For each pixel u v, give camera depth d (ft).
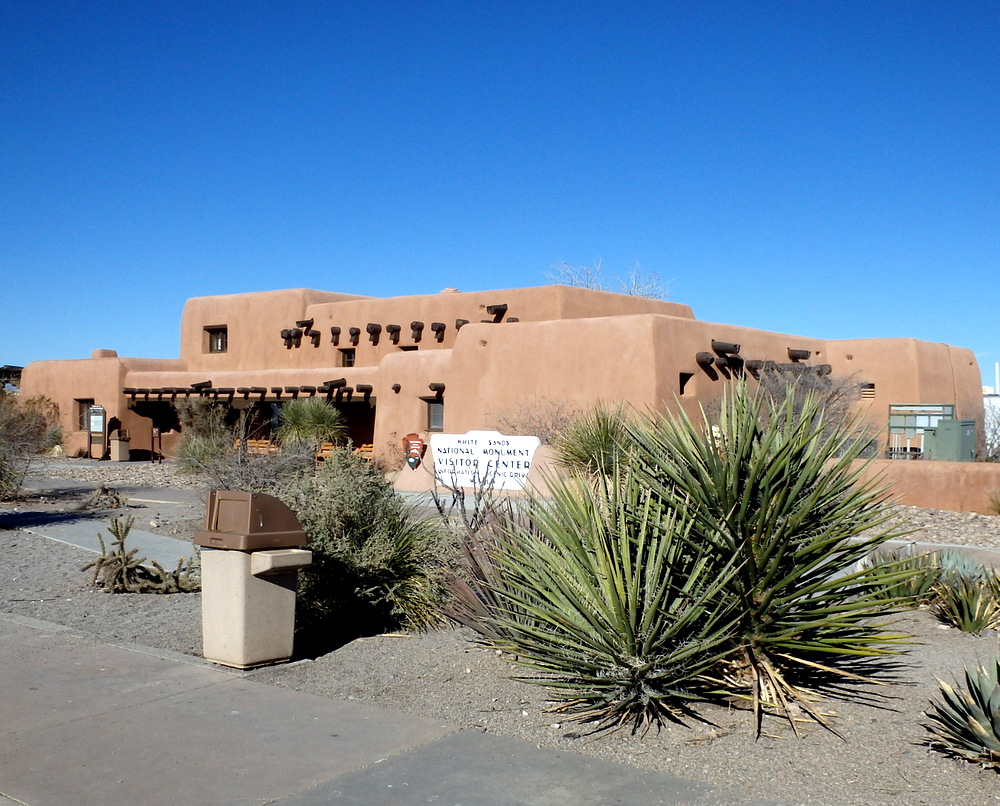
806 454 21.35
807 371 90.22
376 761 17.20
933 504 56.59
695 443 21.04
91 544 44.96
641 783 16.10
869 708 19.93
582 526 20.40
